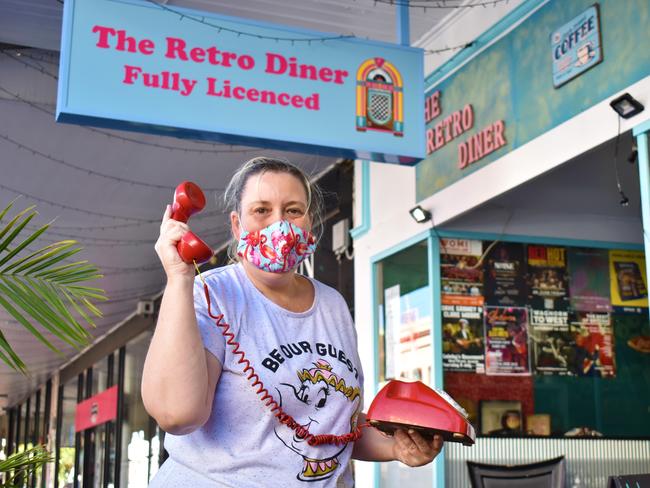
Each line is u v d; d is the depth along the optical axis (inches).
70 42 157.1
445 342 233.1
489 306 238.4
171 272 56.0
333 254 315.3
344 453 63.1
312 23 238.8
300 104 170.1
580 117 178.5
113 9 160.6
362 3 225.1
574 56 182.1
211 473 59.7
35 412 955.3
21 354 687.7
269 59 169.3
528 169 194.9
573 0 183.6
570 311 245.3
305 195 65.7
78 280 97.9
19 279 92.4
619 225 254.5
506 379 236.1
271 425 60.1
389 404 63.5
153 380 54.7
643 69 161.6
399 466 240.8
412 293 247.6
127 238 414.0
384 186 269.3
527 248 245.1
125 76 159.3
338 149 172.4
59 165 313.4
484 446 219.8
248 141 169.0
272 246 61.4
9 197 347.3
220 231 407.2
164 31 163.2
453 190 226.2
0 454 131.2
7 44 242.8
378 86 176.6
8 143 291.3
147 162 312.7
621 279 251.6
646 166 161.2
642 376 247.0
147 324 560.7
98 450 679.1
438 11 229.3
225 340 60.6
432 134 239.8
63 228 392.8
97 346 691.4
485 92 214.4
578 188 225.9
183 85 162.7
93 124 160.7
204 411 56.6
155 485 61.7
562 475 163.2
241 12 231.1
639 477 140.8
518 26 202.7
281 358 61.5
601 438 218.1
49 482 806.5
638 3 163.5
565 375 241.8
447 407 62.7
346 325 67.7
